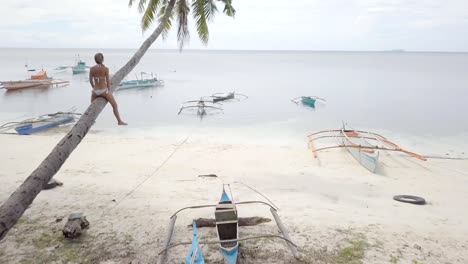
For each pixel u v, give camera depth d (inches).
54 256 255.9
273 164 558.3
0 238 135.8
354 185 458.6
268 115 1051.9
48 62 4977.9
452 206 382.3
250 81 2129.7
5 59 5999.0
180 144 697.0
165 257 255.9
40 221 313.1
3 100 1344.7
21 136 738.2
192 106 1163.3
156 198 384.5
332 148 669.9
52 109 1151.0
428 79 2258.9
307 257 255.6
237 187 437.1
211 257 256.5
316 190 433.7
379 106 1202.0
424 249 271.1
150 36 361.1
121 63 4552.2
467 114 1050.7
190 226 308.5
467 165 571.2
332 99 1366.9
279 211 348.5
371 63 5083.7
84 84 1968.5
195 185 439.8
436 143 733.3
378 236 291.6
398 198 402.6
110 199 376.2
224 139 754.2
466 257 260.7
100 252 262.2
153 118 997.2
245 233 294.7
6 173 463.8
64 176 462.0
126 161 558.6
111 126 884.0
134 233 293.6
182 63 4849.9
